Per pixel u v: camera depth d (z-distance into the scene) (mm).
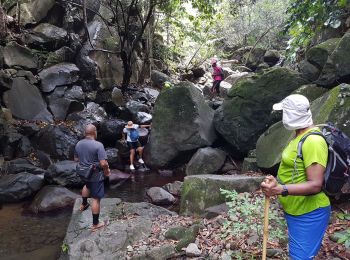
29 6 11633
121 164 9523
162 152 9031
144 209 5719
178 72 18828
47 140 9070
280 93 7695
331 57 6418
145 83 15766
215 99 13102
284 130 6352
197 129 8695
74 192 7418
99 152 4754
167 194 7047
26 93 10062
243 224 3904
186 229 4438
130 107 11898
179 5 13312
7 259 4910
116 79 13438
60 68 10969
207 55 19875
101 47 13070
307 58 7422
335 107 5133
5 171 8070
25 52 10469
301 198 2477
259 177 5613
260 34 21766
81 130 9898
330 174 2334
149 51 16109
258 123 7965
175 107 9047
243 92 8117
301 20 7008
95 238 4547
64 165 7855
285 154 2521
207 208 5301
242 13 21766
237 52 21969
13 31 11086
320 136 2375
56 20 12242
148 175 8867
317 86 6758
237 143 8195
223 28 22562
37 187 7461
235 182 5480
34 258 4926
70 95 10812
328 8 6402
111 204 5805
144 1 14117
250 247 3812
